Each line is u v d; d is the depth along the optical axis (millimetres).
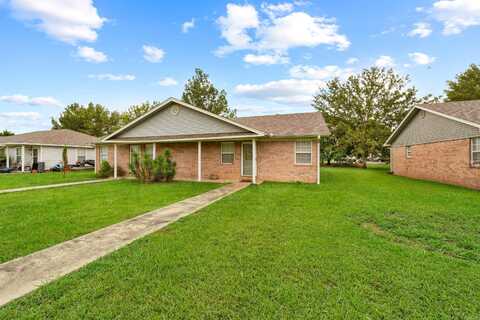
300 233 4547
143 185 11836
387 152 26406
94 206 7066
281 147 13258
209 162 14797
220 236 4410
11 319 2229
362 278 2951
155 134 15195
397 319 2244
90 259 3516
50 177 15609
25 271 3145
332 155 29109
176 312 2342
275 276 2996
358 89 27078
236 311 2359
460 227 4957
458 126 11562
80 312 2322
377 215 5805
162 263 3338
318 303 2473
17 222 5398
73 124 40844
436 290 2701
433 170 13422
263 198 8039
